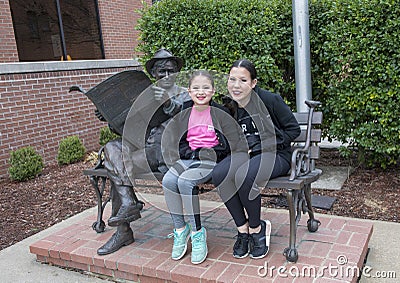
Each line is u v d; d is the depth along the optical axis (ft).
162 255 9.30
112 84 9.34
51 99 22.18
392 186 14.03
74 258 9.75
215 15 15.47
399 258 9.50
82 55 29.35
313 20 15.11
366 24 13.69
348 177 15.23
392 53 13.61
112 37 29.30
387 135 14.01
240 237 8.95
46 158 21.99
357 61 14.11
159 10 16.48
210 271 8.38
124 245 9.87
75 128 23.80
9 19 22.30
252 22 15.20
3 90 19.66
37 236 12.19
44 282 9.46
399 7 13.04
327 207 12.53
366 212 12.23
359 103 14.33
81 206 14.75
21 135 20.59
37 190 17.02
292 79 16.80
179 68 10.16
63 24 29.04
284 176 8.84
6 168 19.81
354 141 15.37
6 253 11.16
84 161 21.74
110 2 28.91
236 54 15.38
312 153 9.43
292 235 8.48
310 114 9.40
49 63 21.94
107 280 9.37
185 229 9.09
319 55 15.38
